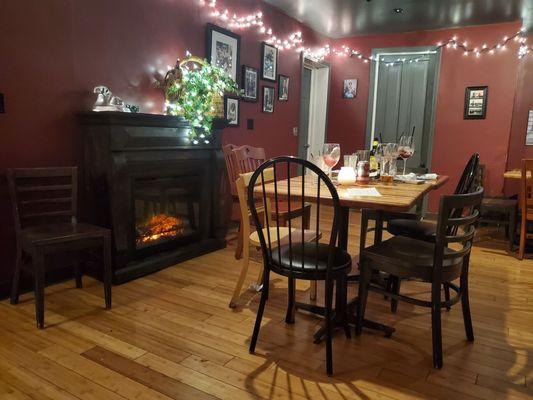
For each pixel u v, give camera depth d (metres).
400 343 2.06
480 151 5.27
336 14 4.82
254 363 1.86
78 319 2.24
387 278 2.79
